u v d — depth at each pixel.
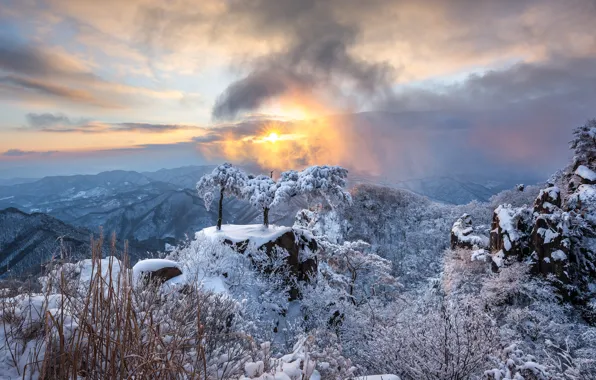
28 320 2.51
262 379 2.78
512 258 26.11
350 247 25.45
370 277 30.00
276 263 16.94
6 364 2.13
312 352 3.57
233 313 4.52
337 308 16.84
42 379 1.86
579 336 20.00
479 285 28.08
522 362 6.74
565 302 23.27
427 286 37.09
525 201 49.81
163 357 2.17
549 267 24.23
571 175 30.55
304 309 16.75
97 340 2.21
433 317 9.34
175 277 8.72
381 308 18.58
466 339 7.93
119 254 2.51
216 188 20.61
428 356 8.10
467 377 7.61
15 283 2.64
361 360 10.48
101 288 2.27
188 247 15.51
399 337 9.20
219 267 14.03
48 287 2.32
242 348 3.38
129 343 2.16
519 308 22.16
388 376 4.04
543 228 25.23
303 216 31.38
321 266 23.69
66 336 2.39
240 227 20.94
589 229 24.00
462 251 31.64
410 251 51.28
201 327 2.42
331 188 20.19
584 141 29.61
